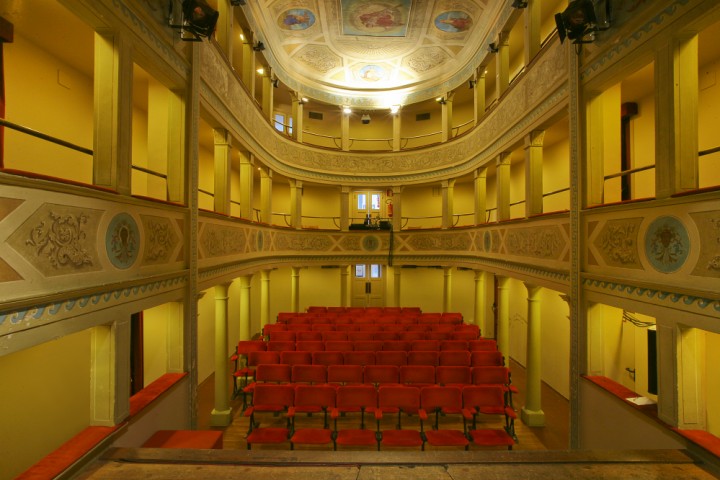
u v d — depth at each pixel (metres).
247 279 10.62
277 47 13.54
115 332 4.34
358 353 8.75
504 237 9.91
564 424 8.38
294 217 15.00
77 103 6.60
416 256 15.50
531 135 8.49
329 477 3.43
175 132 6.19
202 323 11.02
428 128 18.14
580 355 6.22
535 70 8.22
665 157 4.62
